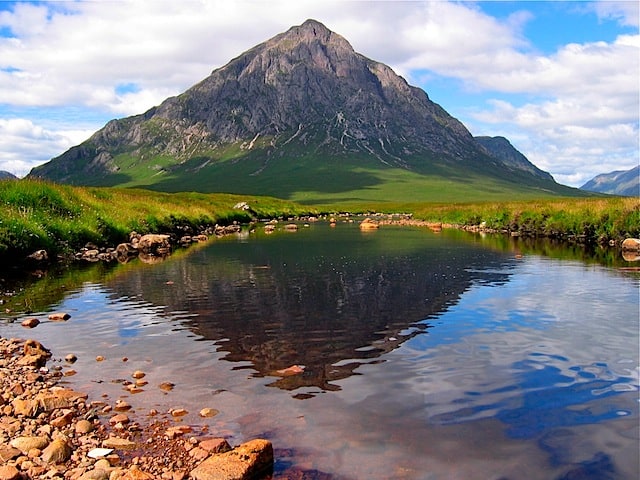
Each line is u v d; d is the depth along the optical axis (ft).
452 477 23.29
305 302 60.13
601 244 137.28
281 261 98.48
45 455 24.47
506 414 29.55
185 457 25.22
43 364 38.88
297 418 29.25
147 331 48.01
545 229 172.65
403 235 173.17
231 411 30.30
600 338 44.73
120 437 27.17
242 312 55.21
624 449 25.59
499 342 43.65
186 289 68.64
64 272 84.48
